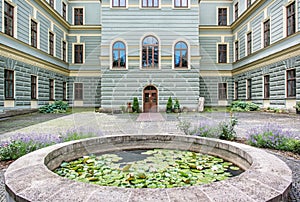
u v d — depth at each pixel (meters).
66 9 20.38
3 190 2.56
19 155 3.79
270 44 13.44
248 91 16.62
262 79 14.37
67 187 1.60
